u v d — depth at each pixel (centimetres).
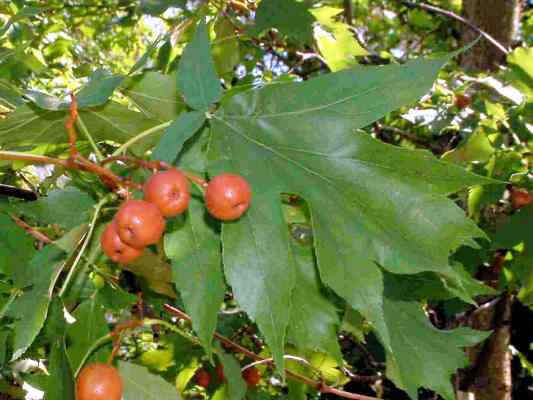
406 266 24
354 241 25
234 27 50
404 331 34
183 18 49
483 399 69
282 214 25
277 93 26
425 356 34
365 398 44
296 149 26
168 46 44
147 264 35
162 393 31
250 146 26
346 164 25
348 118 25
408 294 34
